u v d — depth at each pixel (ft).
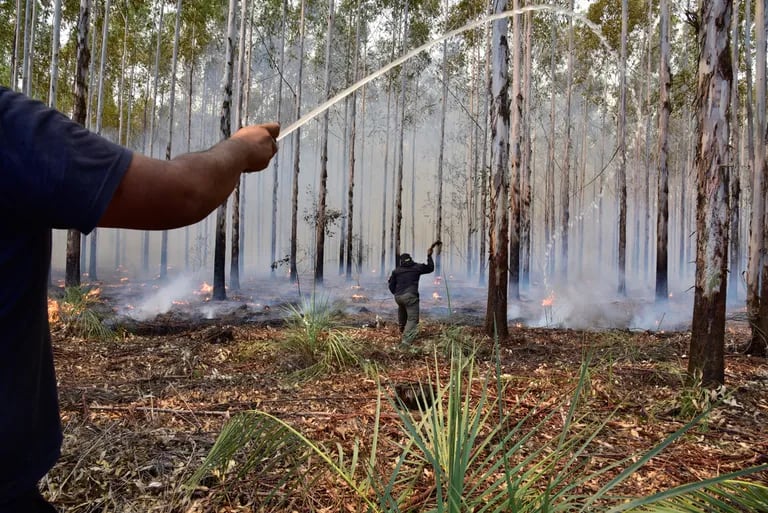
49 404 3.30
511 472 7.14
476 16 88.22
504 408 14.88
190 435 12.77
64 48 89.04
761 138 30.14
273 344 23.35
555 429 13.35
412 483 7.41
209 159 2.90
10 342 2.83
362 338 27.45
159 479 10.27
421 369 20.77
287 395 16.83
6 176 2.39
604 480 10.28
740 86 77.05
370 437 12.17
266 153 3.36
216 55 111.65
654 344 26.94
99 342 25.91
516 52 53.72
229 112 47.01
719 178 17.79
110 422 13.64
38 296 2.97
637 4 92.94
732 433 13.61
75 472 10.49
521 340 27.73
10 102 2.57
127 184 2.53
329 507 9.16
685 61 92.63
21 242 2.72
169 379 19.01
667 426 14.02
